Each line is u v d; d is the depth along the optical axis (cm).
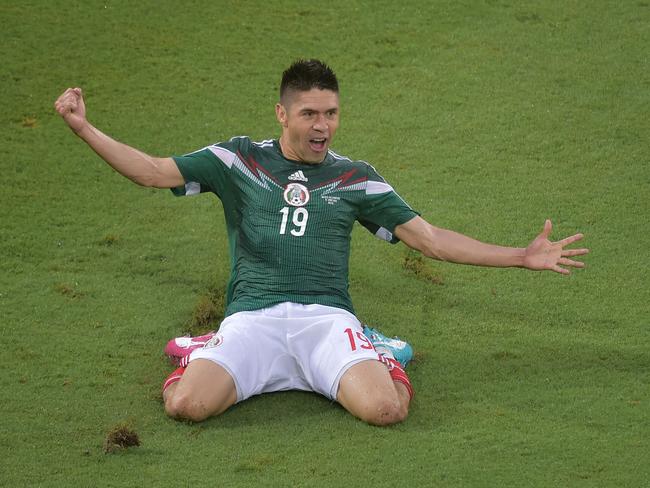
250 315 2128
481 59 3491
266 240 2169
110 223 2809
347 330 2091
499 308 2495
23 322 2386
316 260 2172
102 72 3391
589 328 2412
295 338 2111
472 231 2780
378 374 2025
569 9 3734
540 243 2172
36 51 3462
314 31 3603
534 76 3419
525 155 3097
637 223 2816
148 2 3722
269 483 1817
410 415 2052
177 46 3519
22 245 2691
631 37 3588
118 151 2131
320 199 2192
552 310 2484
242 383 2048
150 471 1853
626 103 3300
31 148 3084
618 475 1844
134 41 3531
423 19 3678
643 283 2581
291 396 2127
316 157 2197
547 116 3250
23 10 3647
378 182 2234
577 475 1842
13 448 1927
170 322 2417
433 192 2938
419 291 2562
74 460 1891
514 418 2044
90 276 2588
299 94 2150
